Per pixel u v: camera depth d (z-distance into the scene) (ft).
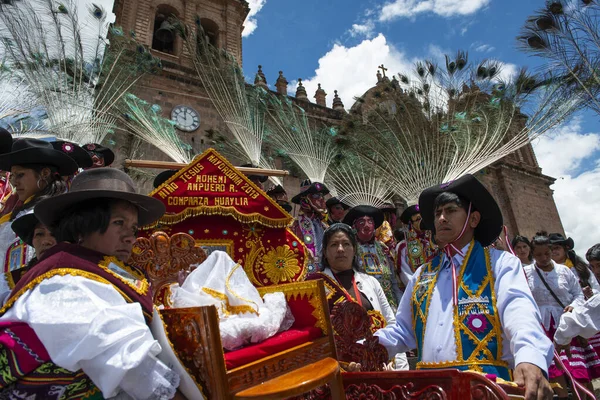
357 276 11.58
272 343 5.94
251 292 6.95
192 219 9.84
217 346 4.69
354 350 7.39
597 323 11.35
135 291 4.83
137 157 33.78
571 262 20.43
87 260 4.72
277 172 11.03
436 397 5.48
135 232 5.55
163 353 4.78
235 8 63.62
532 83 22.33
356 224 15.85
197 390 4.67
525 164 74.13
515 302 6.26
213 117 47.98
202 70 33.32
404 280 16.49
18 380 4.23
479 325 6.48
